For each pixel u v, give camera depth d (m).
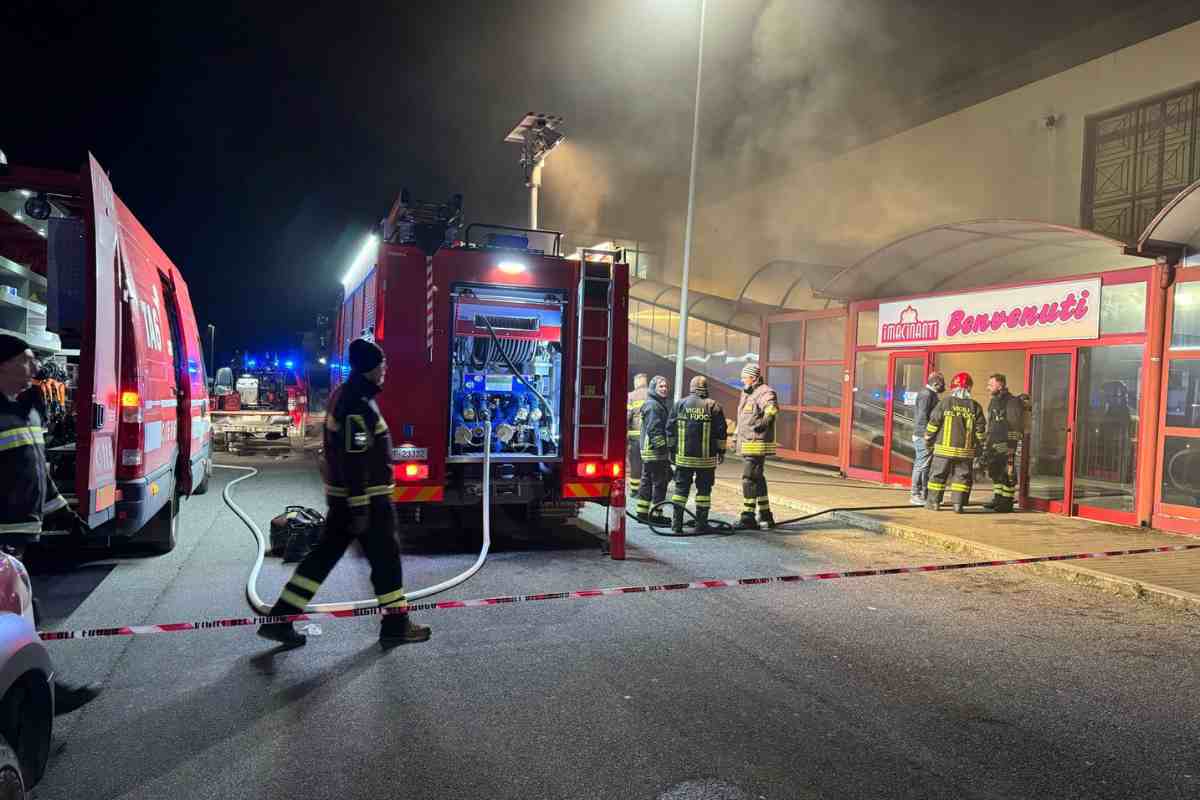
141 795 2.91
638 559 7.10
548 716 3.66
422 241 7.09
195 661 4.31
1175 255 8.62
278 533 6.89
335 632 4.86
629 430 10.64
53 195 6.10
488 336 7.28
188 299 9.30
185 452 7.55
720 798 2.95
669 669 4.31
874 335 13.00
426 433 6.97
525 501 7.32
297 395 16.53
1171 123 16.39
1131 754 3.39
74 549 6.80
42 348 7.49
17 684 2.66
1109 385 9.50
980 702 3.93
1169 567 6.65
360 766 3.16
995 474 9.80
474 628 4.98
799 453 15.03
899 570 6.37
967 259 11.32
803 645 4.76
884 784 3.08
